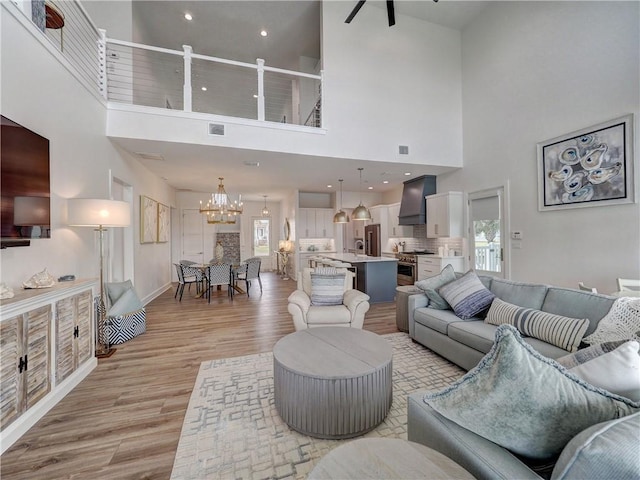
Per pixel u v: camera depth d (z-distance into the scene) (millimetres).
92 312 2730
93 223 2795
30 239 2211
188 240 8516
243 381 2520
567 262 3980
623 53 3363
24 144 2154
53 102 2637
